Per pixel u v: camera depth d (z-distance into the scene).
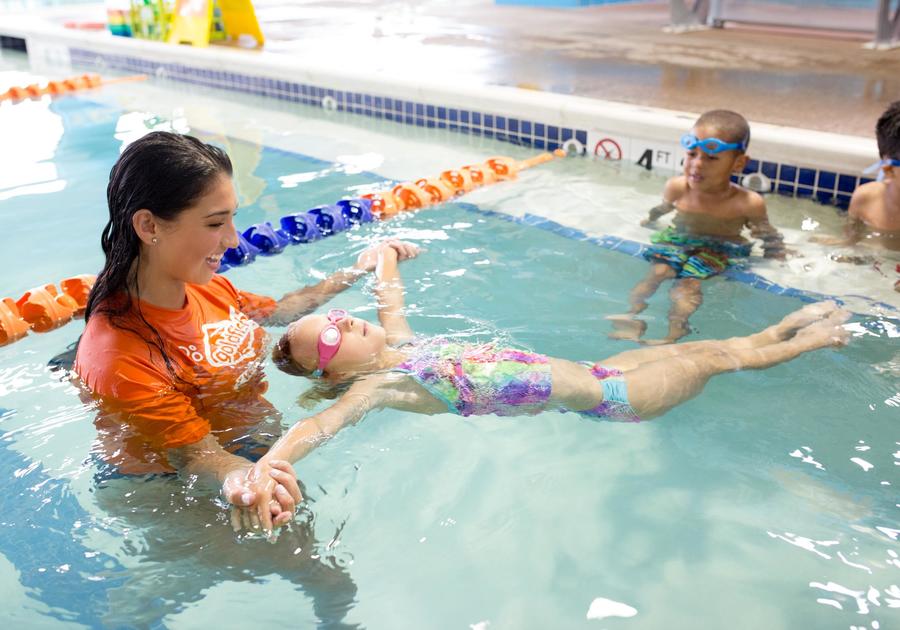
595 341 2.52
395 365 2.32
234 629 1.52
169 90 6.87
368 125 5.56
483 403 2.22
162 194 1.75
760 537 1.73
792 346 2.41
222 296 2.25
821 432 2.07
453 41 7.43
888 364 2.35
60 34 8.53
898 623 1.49
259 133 5.36
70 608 1.56
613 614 1.55
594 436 2.11
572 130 4.71
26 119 5.75
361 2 11.34
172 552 1.68
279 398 2.18
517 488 1.91
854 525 1.75
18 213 3.78
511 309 2.75
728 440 2.06
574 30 8.05
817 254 3.16
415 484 1.92
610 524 1.79
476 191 4.09
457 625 1.53
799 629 1.49
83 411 1.99
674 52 6.55
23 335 2.62
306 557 1.68
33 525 1.74
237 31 7.45
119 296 1.92
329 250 3.33
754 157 4.03
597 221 3.61
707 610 1.54
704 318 2.67
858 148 3.67
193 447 1.87
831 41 6.78
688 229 3.44
